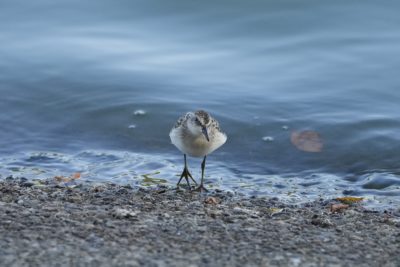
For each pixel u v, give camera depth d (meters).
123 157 14.34
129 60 18.77
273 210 10.83
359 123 15.59
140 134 15.61
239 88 17.36
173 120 16.11
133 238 8.65
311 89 17.28
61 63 18.47
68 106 16.66
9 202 10.42
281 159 14.48
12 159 14.16
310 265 8.00
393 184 12.88
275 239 8.90
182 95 17.06
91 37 20.00
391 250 8.62
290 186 12.88
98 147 15.02
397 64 18.11
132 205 10.48
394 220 10.17
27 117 16.23
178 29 20.44
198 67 18.48
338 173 13.83
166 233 8.91
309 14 20.55
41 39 19.77
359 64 18.25
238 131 15.55
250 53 19.17
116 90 17.23
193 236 8.84
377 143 14.84
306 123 15.77
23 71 18.05
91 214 9.61
